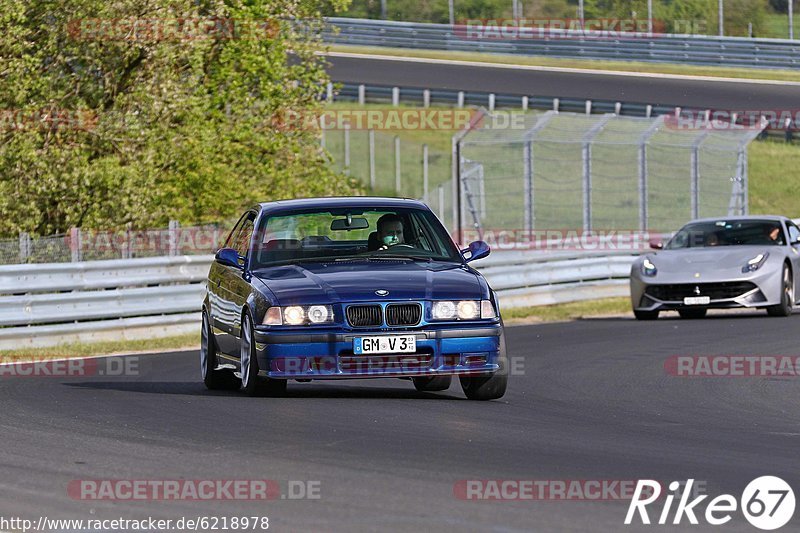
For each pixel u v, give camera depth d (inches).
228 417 1237.1
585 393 1497.3
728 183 5172.2
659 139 5531.5
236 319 1422.2
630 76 6530.5
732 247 2655.0
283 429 1153.4
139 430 1166.3
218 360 1541.6
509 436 1120.2
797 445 1093.8
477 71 6648.6
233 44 3501.5
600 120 3794.3
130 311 2470.5
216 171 3201.3
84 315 2399.1
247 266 1435.8
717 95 5979.3
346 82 6225.4
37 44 3026.6
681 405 1392.7
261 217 1482.5
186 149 3132.4
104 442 1099.3
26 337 2301.9
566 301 3233.3
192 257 2596.0
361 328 1302.9
